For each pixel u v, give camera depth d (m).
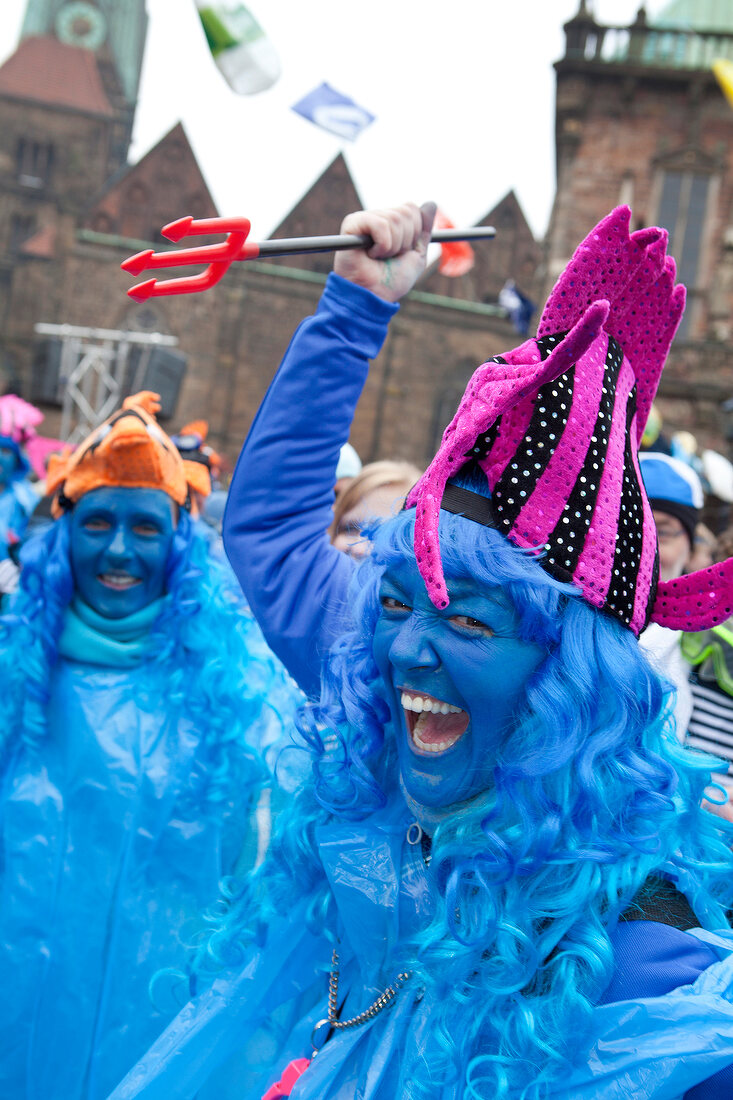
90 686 2.14
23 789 2.08
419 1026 0.95
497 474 0.94
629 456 0.98
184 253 1.01
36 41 48.25
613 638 0.94
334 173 38.31
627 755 0.93
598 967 0.86
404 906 1.03
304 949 1.19
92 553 2.17
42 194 44.81
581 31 23.11
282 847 1.19
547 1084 0.84
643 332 1.02
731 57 23.00
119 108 57.75
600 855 0.89
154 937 1.97
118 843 2.03
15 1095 1.94
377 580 1.09
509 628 0.92
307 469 1.32
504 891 0.93
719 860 0.98
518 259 37.53
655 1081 0.81
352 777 1.11
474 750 0.94
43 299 36.75
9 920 1.99
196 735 2.09
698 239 23.17
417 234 1.32
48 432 31.69
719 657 2.07
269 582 1.32
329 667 1.16
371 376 34.34
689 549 2.58
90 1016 1.95
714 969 0.86
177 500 2.26
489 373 0.94
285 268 34.16
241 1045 1.23
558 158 23.59
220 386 33.69
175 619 2.18
